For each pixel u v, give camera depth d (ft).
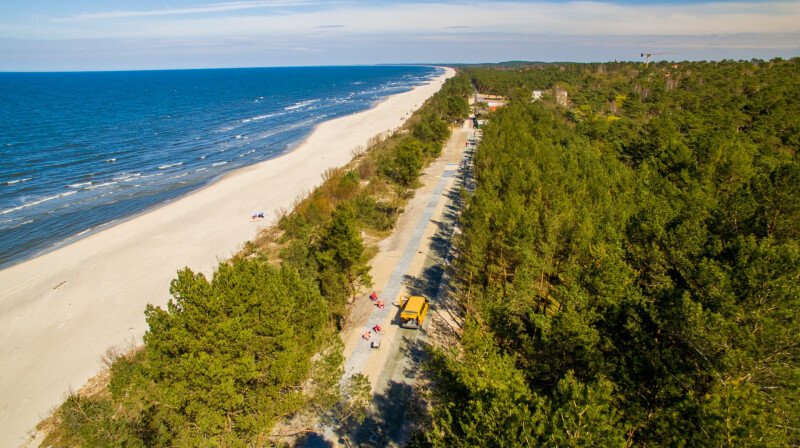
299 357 68.18
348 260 119.14
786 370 59.62
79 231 218.59
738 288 73.72
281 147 397.19
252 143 416.67
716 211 116.37
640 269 105.29
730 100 349.61
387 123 495.82
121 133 460.96
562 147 232.73
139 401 79.20
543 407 51.19
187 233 209.97
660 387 65.16
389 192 240.12
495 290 110.22
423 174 276.00
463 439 52.60
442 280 149.07
